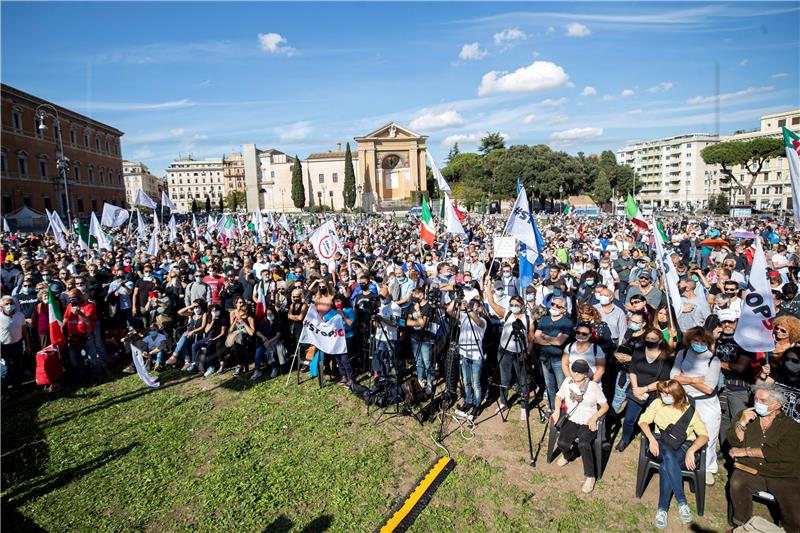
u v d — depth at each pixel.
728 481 5.32
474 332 6.89
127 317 11.09
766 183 81.31
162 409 7.55
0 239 23.17
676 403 4.82
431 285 10.48
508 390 7.90
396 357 7.89
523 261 8.94
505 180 65.25
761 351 5.55
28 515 5.17
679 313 7.79
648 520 4.88
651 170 114.88
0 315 7.85
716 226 28.09
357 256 15.34
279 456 6.13
